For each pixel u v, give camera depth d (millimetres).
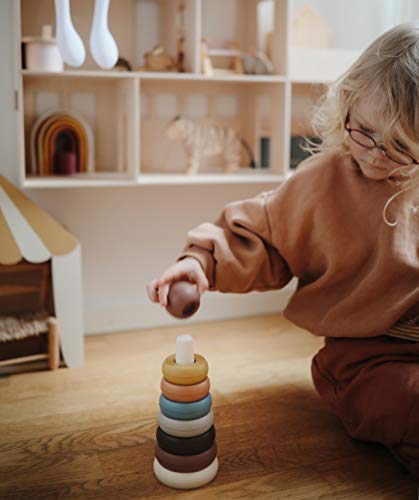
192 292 953
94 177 1521
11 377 1384
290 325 1770
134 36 1648
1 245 1345
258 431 1133
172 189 1766
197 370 943
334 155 1139
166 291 986
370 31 1907
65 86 1608
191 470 942
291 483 963
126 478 973
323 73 1730
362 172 1106
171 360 975
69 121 1569
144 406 1236
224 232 1161
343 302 1102
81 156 1607
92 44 1054
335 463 1023
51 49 1411
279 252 1172
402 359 1041
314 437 1112
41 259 1380
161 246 1781
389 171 1013
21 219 1378
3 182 1396
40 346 1587
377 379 1029
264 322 1801
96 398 1272
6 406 1230
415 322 1079
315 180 1131
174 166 1764
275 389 1321
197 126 1655
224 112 1801
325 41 1812
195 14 1499
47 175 1556
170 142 1750
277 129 1649
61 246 1396
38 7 1547
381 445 1085
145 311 1761
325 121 1153
